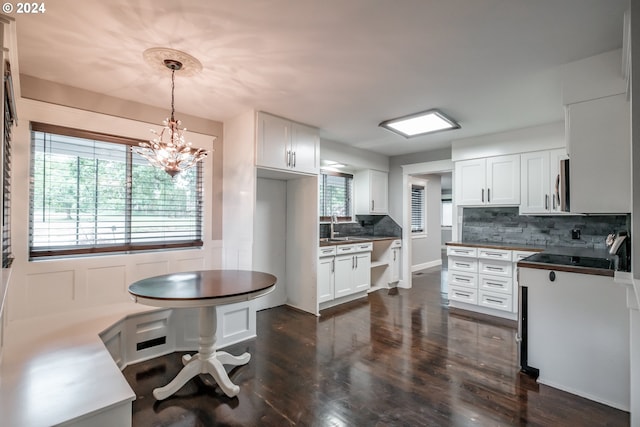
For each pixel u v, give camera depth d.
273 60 2.16
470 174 4.21
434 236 7.30
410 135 3.96
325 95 2.78
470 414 1.91
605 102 2.07
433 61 2.17
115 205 2.88
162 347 2.71
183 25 1.76
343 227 5.24
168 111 3.15
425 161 5.09
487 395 2.11
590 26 1.76
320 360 2.61
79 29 1.79
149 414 1.90
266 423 1.83
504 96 2.78
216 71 2.32
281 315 3.81
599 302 2.08
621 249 2.22
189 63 2.20
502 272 3.67
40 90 2.45
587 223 3.59
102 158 2.81
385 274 5.20
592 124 2.11
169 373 2.39
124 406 1.38
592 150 2.11
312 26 1.77
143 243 3.04
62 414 1.26
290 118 3.42
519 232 4.09
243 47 1.99
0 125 1.52
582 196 2.14
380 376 2.35
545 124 3.57
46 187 2.54
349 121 3.52
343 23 1.75
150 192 3.09
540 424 1.82
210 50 2.03
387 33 1.84
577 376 2.14
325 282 4.06
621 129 2.02
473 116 3.32
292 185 4.19
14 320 2.34
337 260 4.24
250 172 3.18
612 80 2.04
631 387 1.65
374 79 2.45
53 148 2.57
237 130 3.37
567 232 3.72
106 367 1.65
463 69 2.29
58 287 2.54
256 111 3.17
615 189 2.04
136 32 1.83
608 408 1.98
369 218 5.71
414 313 3.88
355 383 2.25
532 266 2.35
